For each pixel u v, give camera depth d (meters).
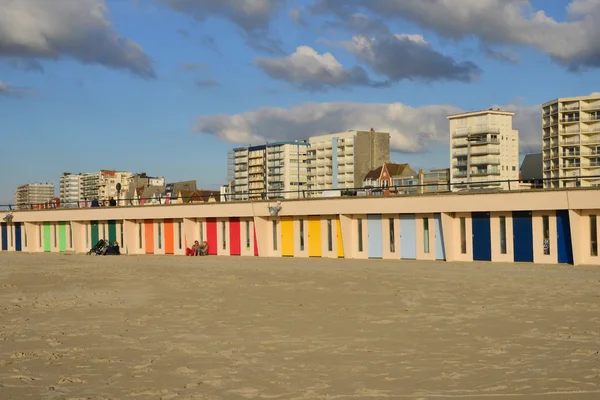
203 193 96.81
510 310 14.15
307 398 7.65
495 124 130.38
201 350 10.62
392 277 22.42
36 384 8.58
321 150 160.50
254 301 16.80
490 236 29.30
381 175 122.69
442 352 10.02
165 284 22.03
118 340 11.66
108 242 45.88
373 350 10.30
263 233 37.97
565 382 7.97
